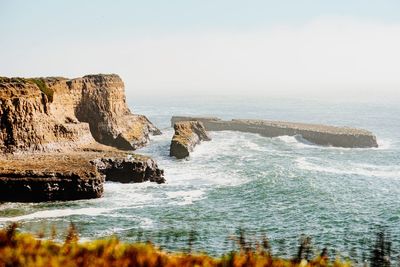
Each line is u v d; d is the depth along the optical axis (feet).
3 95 215.10
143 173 211.61
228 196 191.01
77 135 262.06
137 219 152.05
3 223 139.95
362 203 183.21
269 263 44.24
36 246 45.21
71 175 175.01
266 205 178.19
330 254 114.21
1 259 41.42
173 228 142.72
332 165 269.85
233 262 43.73
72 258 43.24
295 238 136.36
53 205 164.86
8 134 213.66
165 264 43.09
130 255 44.34
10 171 174.40
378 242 53.62
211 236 134.92
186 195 190.49
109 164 212.43
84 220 147.54
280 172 240.73
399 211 170.71
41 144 227.81
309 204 180.34
